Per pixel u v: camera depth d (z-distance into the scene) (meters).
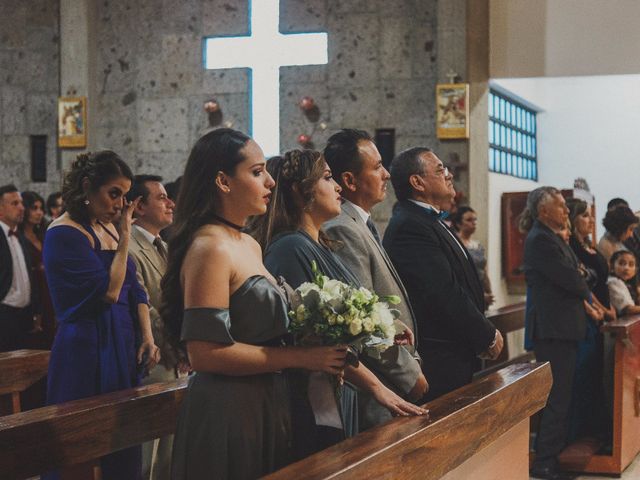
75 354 3.52
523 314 7.73
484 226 10.30
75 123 10.94
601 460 5.85
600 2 10.05
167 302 2.58
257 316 2.53
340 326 2.54
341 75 10.78
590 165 12.97
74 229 3.61
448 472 2.98
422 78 10.61
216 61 11.05
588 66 10.10
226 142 2.58
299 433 2.67
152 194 4.38
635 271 6.90
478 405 3.14
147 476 4.14
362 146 3.69
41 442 2.88
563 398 5.77
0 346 6.80
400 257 3.99
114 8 11.25
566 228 5.83
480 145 10.30
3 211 6.91
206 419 2.50
